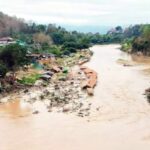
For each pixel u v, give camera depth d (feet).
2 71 310.24
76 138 191.83
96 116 230.27
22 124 217.15
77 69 438.40
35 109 248.93
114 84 333.42
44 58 492.54
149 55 587.27
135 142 184.65
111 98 277.03
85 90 306.55
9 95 288.51
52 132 201.98
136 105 255.09
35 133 201.05
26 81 330.34
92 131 202.08
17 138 194.18
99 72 415.44
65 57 568.00
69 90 306.96
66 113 238.27
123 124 213.66
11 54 347.36
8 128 210.59
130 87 317.42
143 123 214.90
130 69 433.48
